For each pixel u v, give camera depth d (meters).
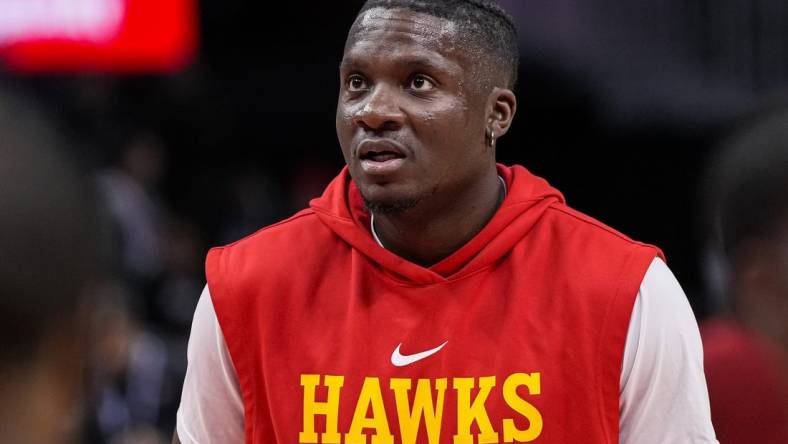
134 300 16.88
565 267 6.92
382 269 7.09
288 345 6.98
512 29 7.23
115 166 19.14
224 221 22.39
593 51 22.50
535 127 22.78
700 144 22.34
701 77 22.44
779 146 4.97
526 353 6.73
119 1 21.58
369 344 6.89
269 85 25.11
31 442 3.65
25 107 3.58
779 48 22.12
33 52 21.27
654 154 22.61
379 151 6.77
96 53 21.48
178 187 22.58
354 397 6.79
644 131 22.58
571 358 6.69
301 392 6.88
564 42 22.42
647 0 22.50
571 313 6.77
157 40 21.80
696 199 21.95
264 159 25.31
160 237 18.69
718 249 5.55
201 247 21.91
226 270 7.21
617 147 22.70
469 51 6.82
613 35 22.55
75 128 19.44
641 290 6.77
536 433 6.61
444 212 7.02
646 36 22.55
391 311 6.96
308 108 25.14
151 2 21.70
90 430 14.11
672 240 22.38
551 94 22.47
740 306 5.14
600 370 6.68
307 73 25.09
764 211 4.95
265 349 6.99
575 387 6.66
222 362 7.19
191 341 7.32
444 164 6.80
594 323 6.71
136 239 17.48
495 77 7.00
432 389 6.75
